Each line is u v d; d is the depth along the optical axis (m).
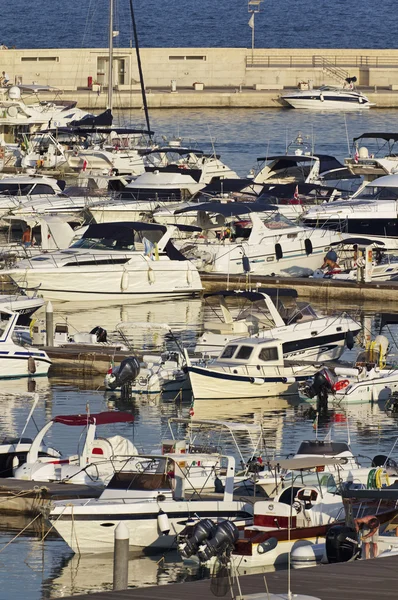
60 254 196.75
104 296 196.00
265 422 134.75
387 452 123.06
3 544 100.19
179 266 199.62
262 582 76.75
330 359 157.88
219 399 144.75
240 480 106.75
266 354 147.00
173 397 146.62
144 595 75.00
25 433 128.50
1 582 92.44
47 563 96.38
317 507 97.62
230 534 93.44
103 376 156.00
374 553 89.88
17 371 154.12
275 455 119.56
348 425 134.00
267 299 156.62
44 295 193.62
